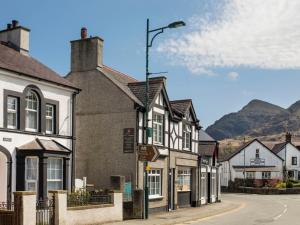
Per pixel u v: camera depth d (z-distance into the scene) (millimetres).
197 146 35188
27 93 21578
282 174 76000
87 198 20406
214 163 40469
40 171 21016
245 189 66250
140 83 28062
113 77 27688
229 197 52906
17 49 24453
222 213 29188
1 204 17578
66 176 22859
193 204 34375
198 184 34875
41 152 20969
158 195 28188
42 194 20906
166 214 26594
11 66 20812
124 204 23188
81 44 27422
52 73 24234
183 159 32031
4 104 20234
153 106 27234
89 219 19484
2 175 20297
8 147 20312
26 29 24906
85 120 26953
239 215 27719
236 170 76062
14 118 21016
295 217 26516
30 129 21828
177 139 31125
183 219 23688
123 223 20750
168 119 29531
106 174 26109
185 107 32844
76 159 26922
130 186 24812
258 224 22297
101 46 27406
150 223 21094
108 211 20906
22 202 15758
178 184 31891
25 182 20828
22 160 20766
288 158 78062
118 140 26016
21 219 15703
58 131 23234
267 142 88812
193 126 34438
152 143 26875
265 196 56062
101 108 26625
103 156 26297
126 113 25938
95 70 26953
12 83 20734
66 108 23938
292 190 63062
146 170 23094
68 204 19109
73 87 24172
